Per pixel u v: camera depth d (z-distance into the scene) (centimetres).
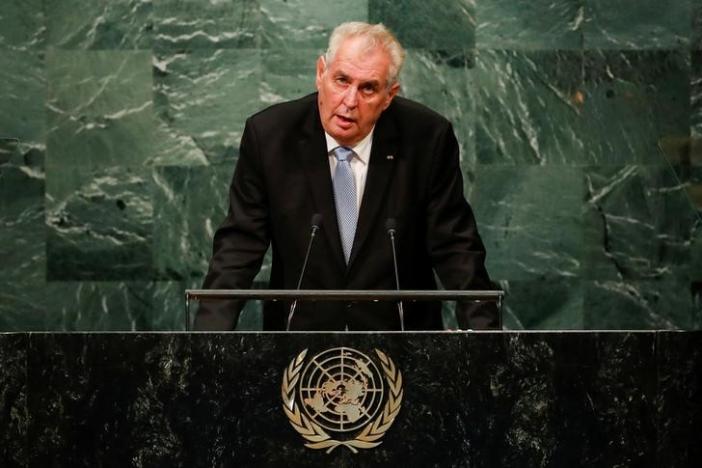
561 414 1080
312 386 1078
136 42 2347
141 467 1072
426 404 1080
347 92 1449
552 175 2377
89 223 2342
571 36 2384
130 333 1080
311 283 1492
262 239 1523
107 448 1073
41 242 2338
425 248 1552
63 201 2339
